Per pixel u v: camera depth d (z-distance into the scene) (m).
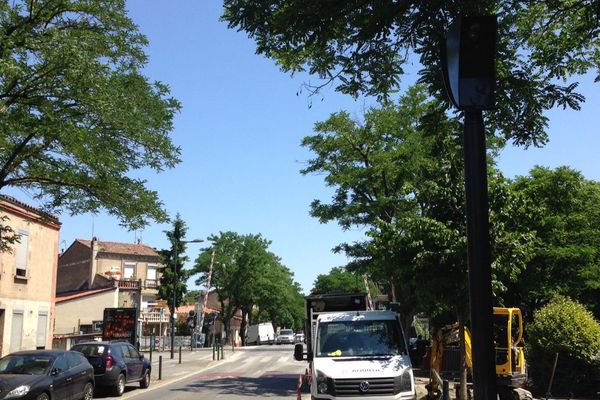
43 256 29.03
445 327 19.33
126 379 19.69
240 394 19.58
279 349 53.81
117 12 15.26
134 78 15.74
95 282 59.03
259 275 73.69
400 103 24.91
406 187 13.97
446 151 9.37
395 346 11.54
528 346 18.64
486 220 3.63
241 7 7.54
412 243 12.34
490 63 3.83
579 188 29.14
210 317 65.00
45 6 14.09
